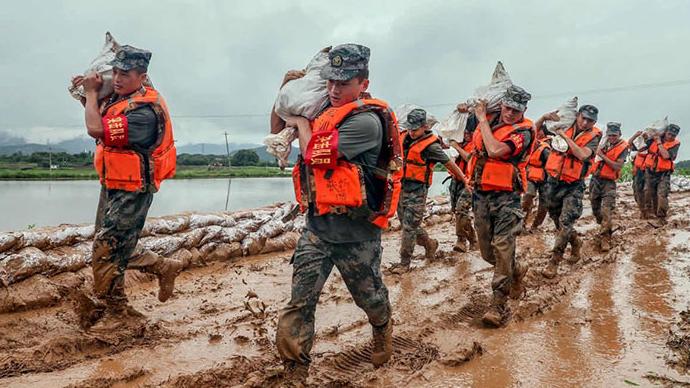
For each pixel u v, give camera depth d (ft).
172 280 16.75
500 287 17.40
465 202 27.71
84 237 19.89
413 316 18.24
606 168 30.12
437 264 25.94
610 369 14.16
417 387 12.85
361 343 15.46
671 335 16.69
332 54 10.88
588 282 23.26
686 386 13.19
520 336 16.60
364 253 11.36
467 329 17.29
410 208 23.91
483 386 13.04
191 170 92.02
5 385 12.01
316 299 11.39
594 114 24.44
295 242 27.50
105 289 15.06
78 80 15.17
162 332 15.67
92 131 13.98
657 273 24.82
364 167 11.07
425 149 23.31
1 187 51.78
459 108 22.00
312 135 10.70
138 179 14.62
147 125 14.52
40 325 15.70
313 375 13.28
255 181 69.87
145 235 22.20
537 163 33.88
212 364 13.76
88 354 14.01
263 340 15.39
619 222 39.93
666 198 39.99
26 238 18.06
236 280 21.86
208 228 24.36
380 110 11.16
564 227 24.04
